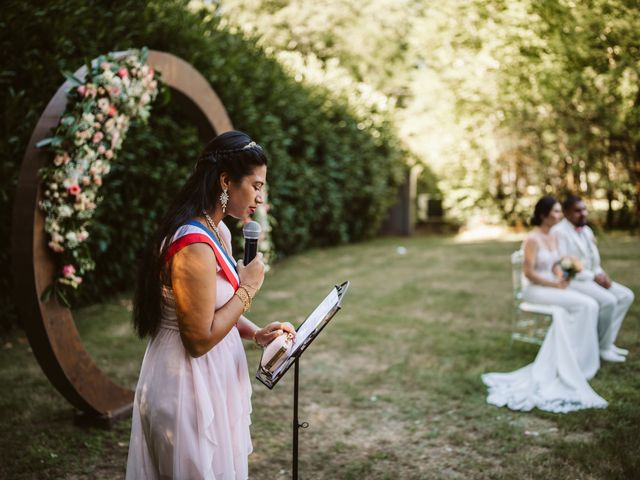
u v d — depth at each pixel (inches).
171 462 74.6
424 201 673.6
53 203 128.3
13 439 135.6
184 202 76.1
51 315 129.9
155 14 263.0
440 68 549.6
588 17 225.0
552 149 467.5
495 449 131.0
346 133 494.3
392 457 129.0
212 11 318.0
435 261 399.9
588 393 156.3
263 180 78.1
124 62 143.5
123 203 269.3
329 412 153.0
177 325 76.4
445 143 585.9
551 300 178.9
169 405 74.6
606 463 121.0
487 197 576.7
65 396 137.7
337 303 79.1
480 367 183.9
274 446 134.6
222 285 75.6
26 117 208.2
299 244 437.7
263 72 365.7
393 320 241.9
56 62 215.2
